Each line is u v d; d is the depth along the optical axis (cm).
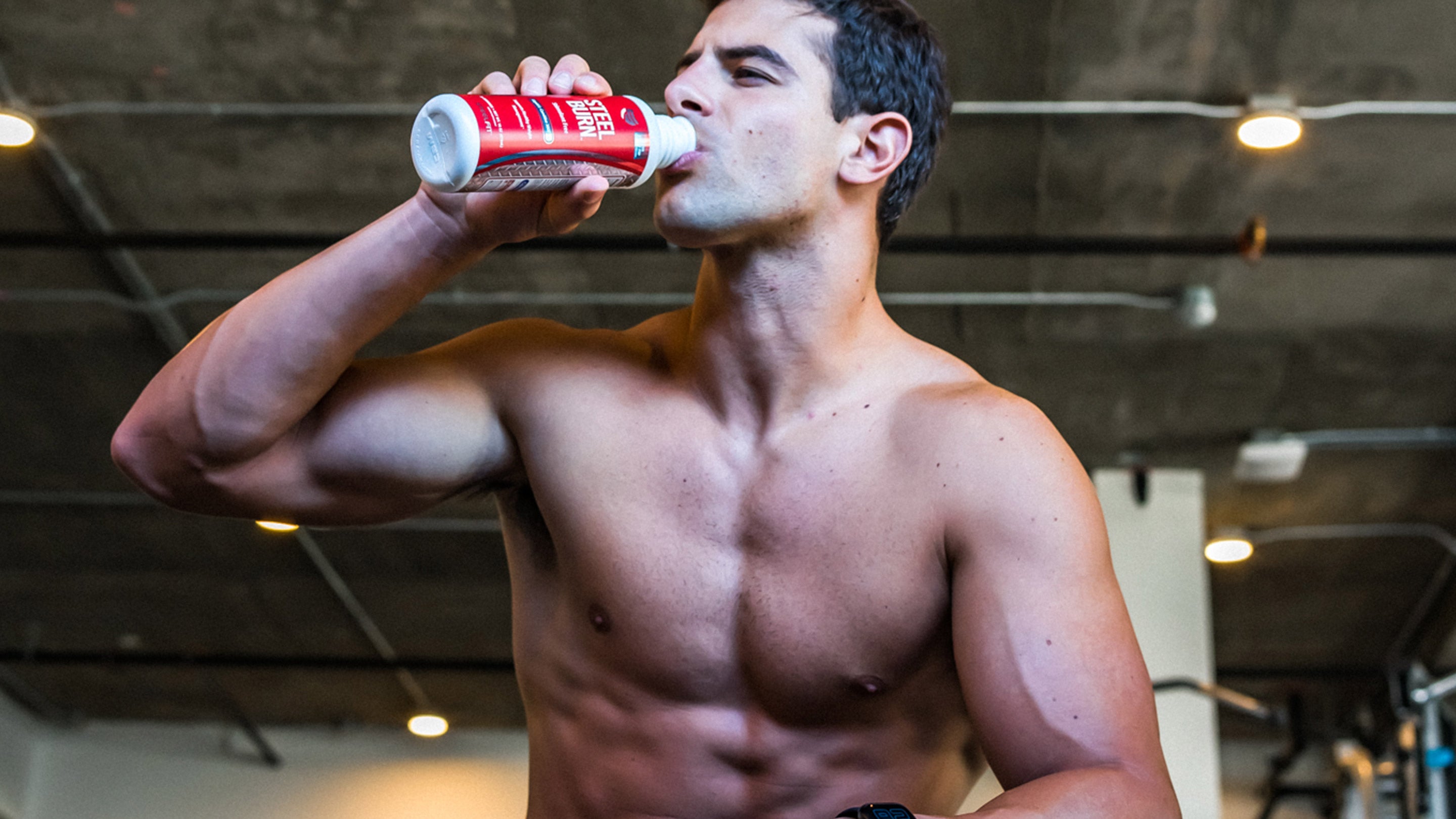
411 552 813
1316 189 507
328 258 114
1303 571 837
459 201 113
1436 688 694
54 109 486
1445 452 693
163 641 968
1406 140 477
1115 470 732
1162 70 443
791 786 115
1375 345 607
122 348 630
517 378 125
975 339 616
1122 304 578
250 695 1070
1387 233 530
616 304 584
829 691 114
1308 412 665
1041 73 443
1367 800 705
